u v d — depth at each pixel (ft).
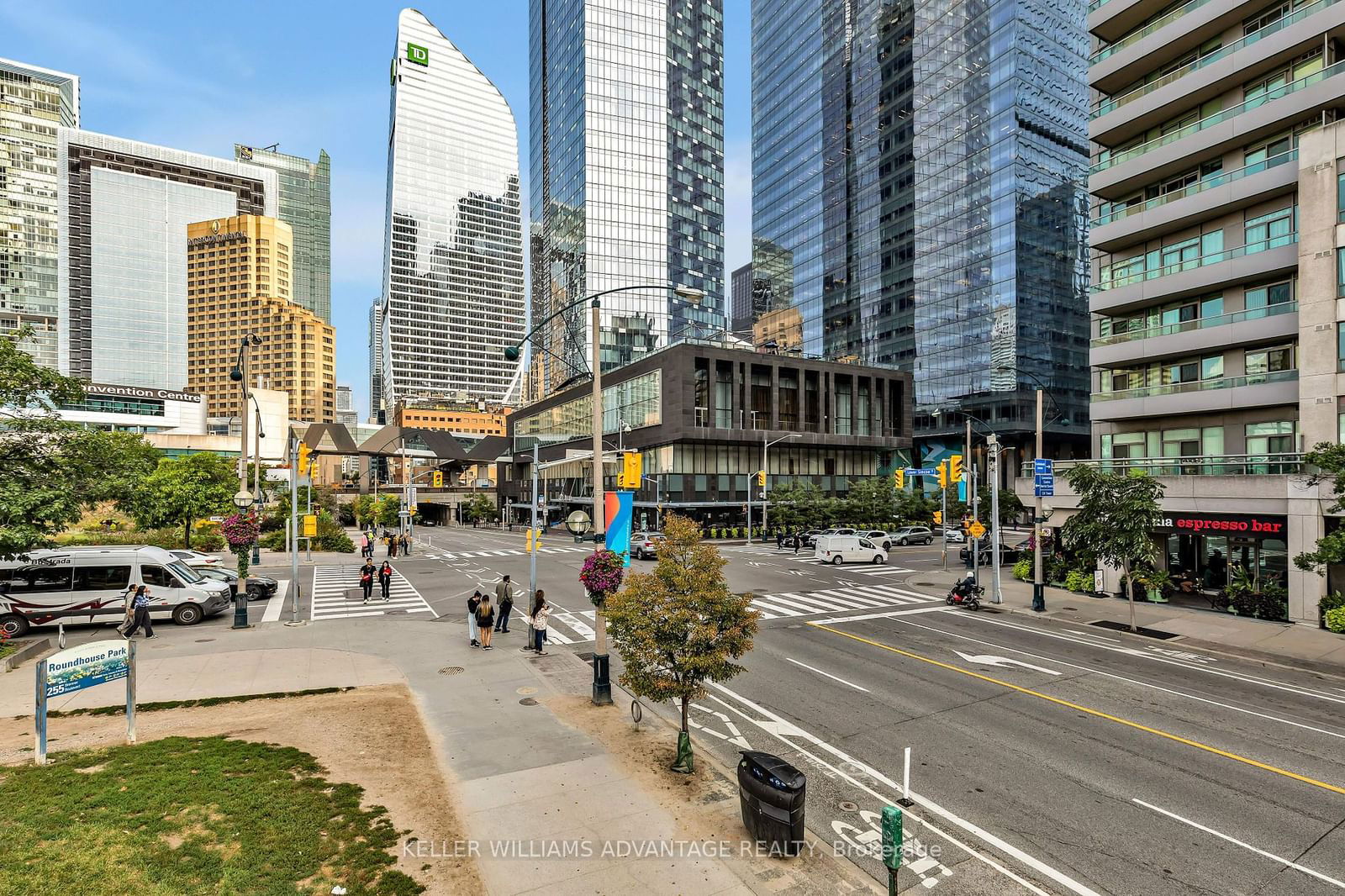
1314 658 58.39
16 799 27.58
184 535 147.74
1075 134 270.67
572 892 22.85
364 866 23.53
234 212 636.89
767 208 402.11
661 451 207.82
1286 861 26.43
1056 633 69.67
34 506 55.11
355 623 73.31
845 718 42.50
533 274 474.08
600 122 376.68
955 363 272.92
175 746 34.68
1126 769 34.94
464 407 617.21
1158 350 95.96
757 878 24.25
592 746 36.52
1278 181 80.69
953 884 24.62
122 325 579.07
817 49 357.41
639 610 33.83
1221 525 80.94
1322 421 72.18
